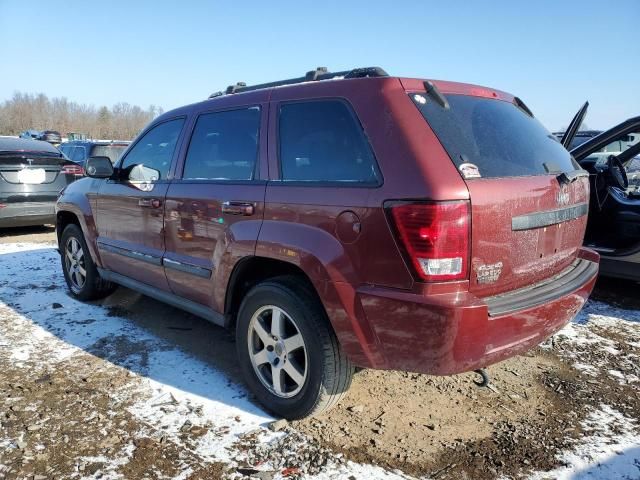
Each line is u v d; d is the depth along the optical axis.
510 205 2.46
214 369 3.61
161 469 2.53
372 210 2.38
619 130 5.01
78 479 2.45
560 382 3.45
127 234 4.21
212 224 3.26
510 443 2.77
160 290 3.99
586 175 3.27
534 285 2.74
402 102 2.51
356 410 3.07
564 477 2.50
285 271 3.04
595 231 5.20
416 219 2.24
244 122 3.24
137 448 2.69
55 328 4.34
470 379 3.48
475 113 2.79
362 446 2.72
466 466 2.57
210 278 3.32
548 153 3.06
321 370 2.72
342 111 2.68
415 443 2.75
